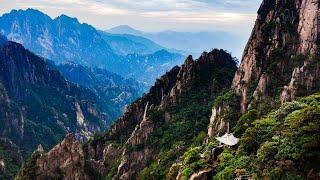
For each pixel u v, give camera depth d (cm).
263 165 7238
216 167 7975
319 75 11462
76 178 15012
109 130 19275
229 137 8481
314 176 6794
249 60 13438
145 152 15400
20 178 14762
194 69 17075
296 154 7044
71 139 15588
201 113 15438
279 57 12731
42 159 14962
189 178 8112
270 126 8131
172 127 15488
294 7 13538
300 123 7550
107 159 16738
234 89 13562
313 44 12325
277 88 12069
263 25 13738
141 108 18600
